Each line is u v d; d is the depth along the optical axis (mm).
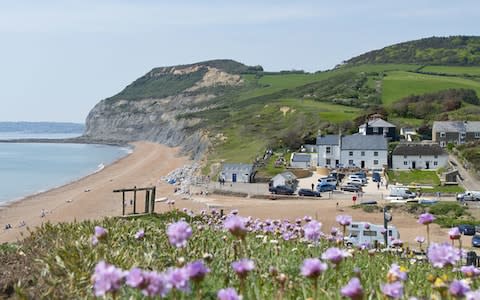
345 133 113125
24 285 9023
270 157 103812
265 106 171125
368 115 120938
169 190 88875
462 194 66812
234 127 149125
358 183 78938
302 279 7816
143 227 13766
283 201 71375
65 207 71688
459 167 87625
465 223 50469
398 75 197000
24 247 12781
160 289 5055
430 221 8055
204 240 11203
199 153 143000
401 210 60219
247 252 9562
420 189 73875
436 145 91188
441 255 6109
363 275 8555
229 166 92188
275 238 11930
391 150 96312
